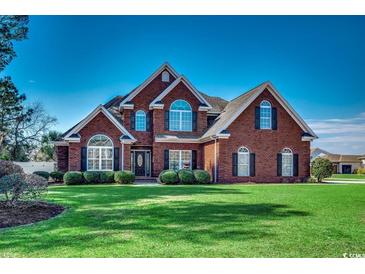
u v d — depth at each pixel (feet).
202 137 94.68
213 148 90.33
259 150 90.22
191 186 71.51
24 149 154.92
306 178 92.32
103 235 26.84
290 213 36.27
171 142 96.27
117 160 89.56
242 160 89.40
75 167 87.35
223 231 28.14
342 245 25.07
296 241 25.76
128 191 58.70
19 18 84.28
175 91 97.96
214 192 57.06
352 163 233.55
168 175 80.64
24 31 86.48
